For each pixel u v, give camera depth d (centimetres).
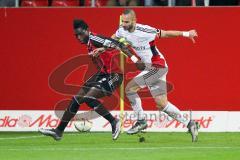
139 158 2858
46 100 4181
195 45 4091
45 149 3231
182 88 4103
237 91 4084
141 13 4112
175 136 3856
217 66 4084
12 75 4191
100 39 3359
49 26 4166
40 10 4166
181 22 4094
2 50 4194
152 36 3528
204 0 4394
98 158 2867
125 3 4406
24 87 4188
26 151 3152
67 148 3272
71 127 4138
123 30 3550
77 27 3366
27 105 4191
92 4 4347
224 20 4075
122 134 3962
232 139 3706
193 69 4103
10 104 4200
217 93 4094
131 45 3569
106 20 4134
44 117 4181
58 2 4641
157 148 3256
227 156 2934
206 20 4084
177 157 2892
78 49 4150
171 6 4162
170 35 3519
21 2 4644
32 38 4178
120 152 3086
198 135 3916
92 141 3609
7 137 3869
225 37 4078
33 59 4181
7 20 4191
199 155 2964
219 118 4100
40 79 4178
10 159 2866
